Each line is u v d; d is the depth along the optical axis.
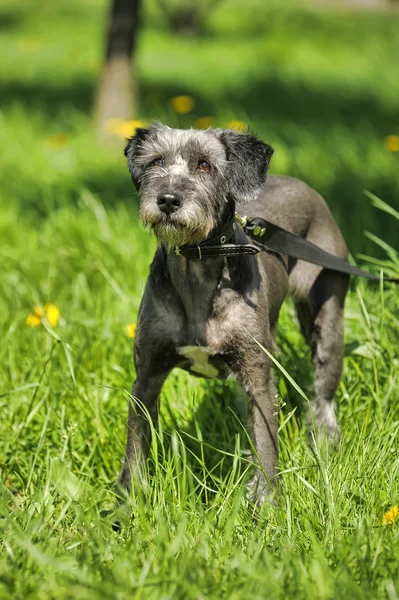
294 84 28.94
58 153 18.80
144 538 6.25
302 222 9.21
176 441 7.05
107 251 12.23
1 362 9.30
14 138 19.91
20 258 12.41
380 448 7.43
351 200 15.40
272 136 20.00
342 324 9.14
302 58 35.78
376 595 5.54
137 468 7.26
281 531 6.47
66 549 6.33
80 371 9.06
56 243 12.76
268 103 25.61
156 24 46.16
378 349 9.02
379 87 29.67
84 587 5.59
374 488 6.85
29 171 17.58
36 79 29.52
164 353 7.62
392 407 8.20
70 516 7.00
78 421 8.39
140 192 7.79
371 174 17.30
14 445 8.11
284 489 7.05
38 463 7.95
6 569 5.82
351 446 7.52
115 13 19.98
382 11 54.41
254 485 7.39
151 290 7.58
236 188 7.62
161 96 25.20
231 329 7.47
